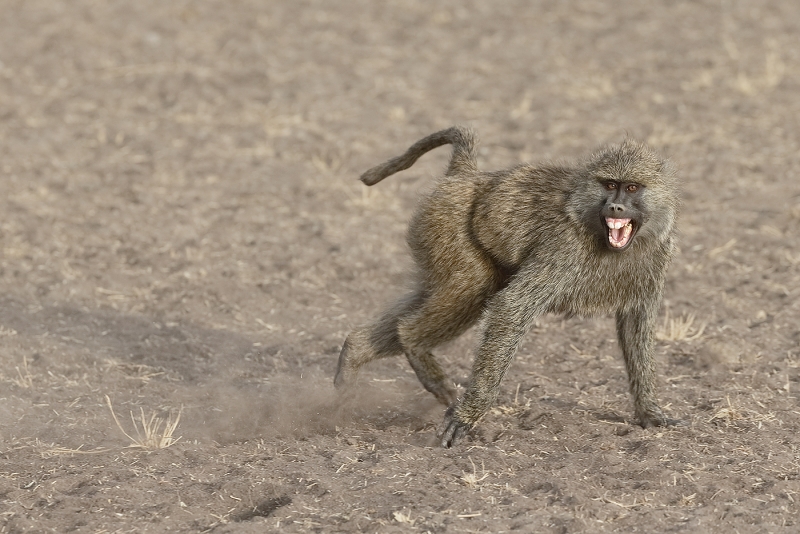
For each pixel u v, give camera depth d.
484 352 18.84
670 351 23.81
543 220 18.83
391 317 20.62
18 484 17.12
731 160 35.69
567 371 23.02
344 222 32.19
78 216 31.92
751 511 15.91
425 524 15.44
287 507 16.09
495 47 47.59
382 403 21.45
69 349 23.55
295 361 23.77
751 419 19.80
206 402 21.33
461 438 19.03
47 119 39.31
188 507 16.28
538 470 17.44
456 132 20.91
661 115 39.75
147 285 27.55
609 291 19.25
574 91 42.16
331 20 51.12
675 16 51.34
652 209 18.33
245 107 40.91
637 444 18.59
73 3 52.22
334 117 40.12
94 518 15.91
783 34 48.16
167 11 51.62
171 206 32.81
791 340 24.12
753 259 29.06
